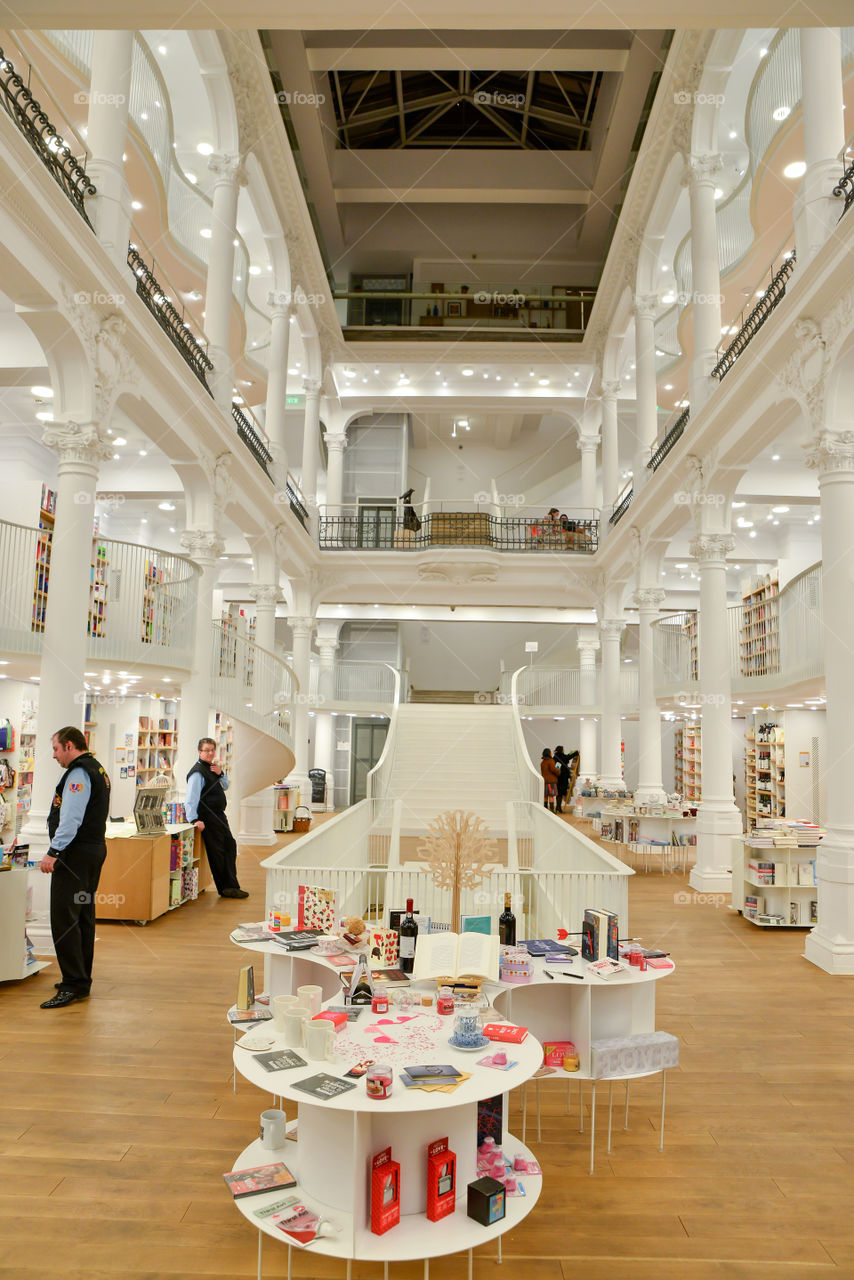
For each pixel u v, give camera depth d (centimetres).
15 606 951
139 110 1119
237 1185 279
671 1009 580
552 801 1981
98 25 435
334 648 2353
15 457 1321
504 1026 331
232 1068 445
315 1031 297
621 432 2472
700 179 1158
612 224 2064
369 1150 263
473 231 2297
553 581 2023
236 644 1173
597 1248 295
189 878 900
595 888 579
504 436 2683
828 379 709
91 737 1413
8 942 579
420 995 371
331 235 2203
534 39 1502
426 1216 269
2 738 1049
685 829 1341
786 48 1019
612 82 1745
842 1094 438
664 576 2233
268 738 1194
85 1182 329
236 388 1892
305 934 460
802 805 1495
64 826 540
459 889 450
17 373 891
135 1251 286
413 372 2169
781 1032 533
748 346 855
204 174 1681
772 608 1480
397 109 1959
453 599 2081
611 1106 396
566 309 2194
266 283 2012
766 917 843
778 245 1446
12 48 912
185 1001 555
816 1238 305
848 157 750
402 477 2497
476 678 2797
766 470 1418
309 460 1967
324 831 708
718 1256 292
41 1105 395
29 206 577
